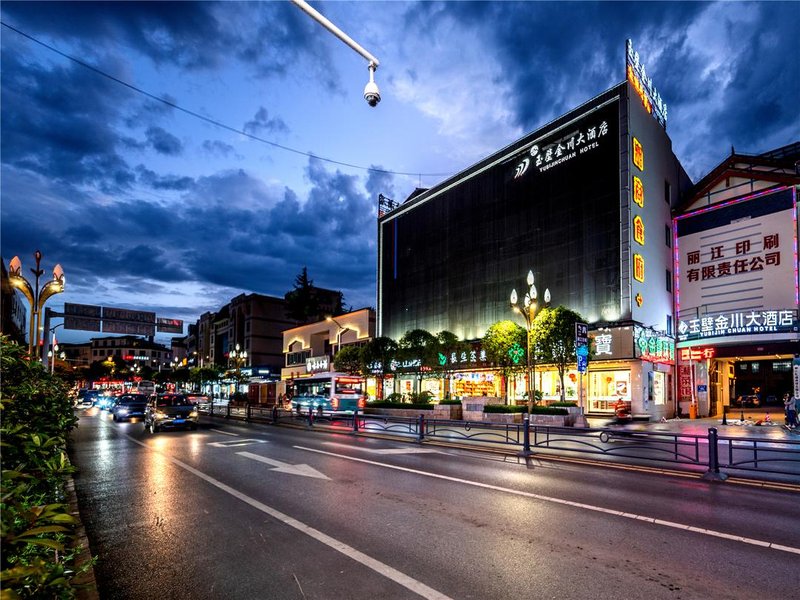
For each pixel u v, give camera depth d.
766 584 4.70
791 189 28.67
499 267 37.91
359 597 4.47
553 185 34.59
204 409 43.62
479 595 4.48
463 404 25.95
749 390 40.53
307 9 8.67
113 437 19.00
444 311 42.50
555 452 13.74
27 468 3.81
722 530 6.41
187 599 4.52
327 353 57.25
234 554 5.63
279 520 6.98
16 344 4.79
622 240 29.70
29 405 4.93
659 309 31.34
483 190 40.31
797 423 21.97
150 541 6.16
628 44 31.47
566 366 27.19
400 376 41.16
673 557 5.41
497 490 8.87
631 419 26.73
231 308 80.50
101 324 22.11
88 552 5.54
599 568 5.09
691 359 31.03
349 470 10.98
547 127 35.34
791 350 27.33
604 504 7.82
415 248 46.81
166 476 10.47
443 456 13.23
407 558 5.42
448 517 7.06
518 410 23.36
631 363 28.31
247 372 65.38
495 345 27.05
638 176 30.83
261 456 13.23
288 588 4.70
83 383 122.94
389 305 49.31
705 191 32.69
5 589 2.09
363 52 9.43
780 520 6.91
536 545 5.82
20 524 2.55
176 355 140.00
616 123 31.09
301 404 33.66
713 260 31.73
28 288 15.12
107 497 8.59
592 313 30.81
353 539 6.09
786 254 28.50
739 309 30.16
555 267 33.66
